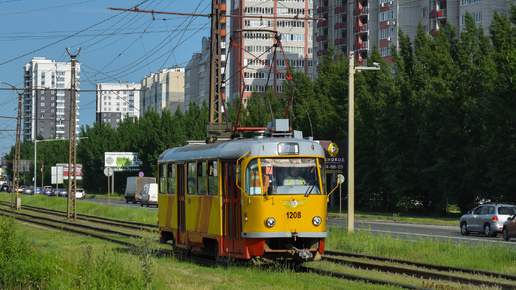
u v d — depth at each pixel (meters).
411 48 77.25
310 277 19.94
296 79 93.38
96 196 140.25
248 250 21.77
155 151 127.75
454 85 67.88
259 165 22.00
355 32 137.00
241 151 22.41
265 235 21.59
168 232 29.00
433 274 20.81
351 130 39.75
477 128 66.19
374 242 30.16
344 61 85.12
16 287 17.83
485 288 18.00
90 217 62.50
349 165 39.50
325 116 84.19
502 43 61.84
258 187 21.86
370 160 78.56
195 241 25.23
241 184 22.06
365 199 79.25
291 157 22.36
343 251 29.58
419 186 72.94
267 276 19.80
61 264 18.59
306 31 182.25
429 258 26.06
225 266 22.64
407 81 73.81
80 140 157.50
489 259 25.39
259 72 178.25
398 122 72.75
